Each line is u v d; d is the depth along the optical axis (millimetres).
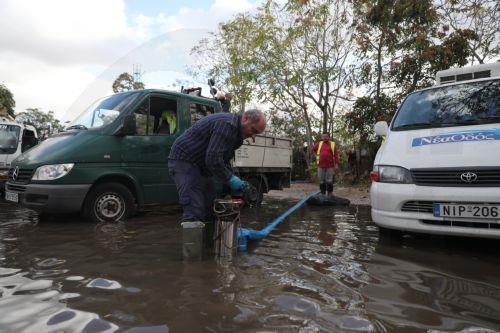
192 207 3158
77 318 1934
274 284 2494
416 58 13188
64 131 5145
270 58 15633
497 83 4324
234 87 15609
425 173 3541
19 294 2260
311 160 16984
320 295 2311
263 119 3154
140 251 3328
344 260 3139
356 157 15367
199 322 1903
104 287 2393
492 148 3348
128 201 4988
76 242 3635
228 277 2627
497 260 3156
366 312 2066
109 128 4910
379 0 12977
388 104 13992
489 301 2258
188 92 6469
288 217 5668
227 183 3297
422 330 1862
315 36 15719
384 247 3613
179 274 2682
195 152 3303
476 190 3230
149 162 5180
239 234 3408
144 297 2229
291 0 15180
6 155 8250
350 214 6023
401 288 2465
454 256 3283
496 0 10125
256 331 1814
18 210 5688
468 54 12836
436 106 4336
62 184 4457
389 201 3693
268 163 7727
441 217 3383
